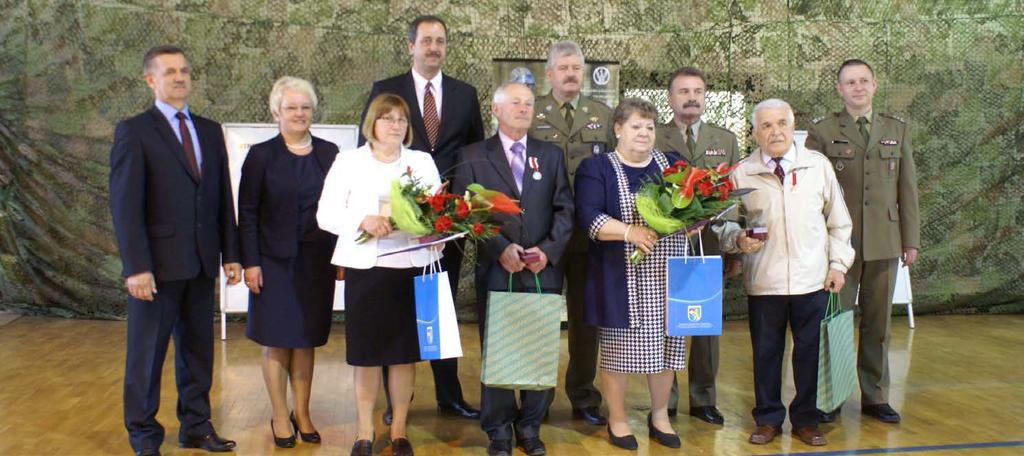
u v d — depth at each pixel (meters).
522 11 7.11
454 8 7.06
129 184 3.54
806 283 3.93
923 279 7.41
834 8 7.30
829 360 3.87
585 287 3.92
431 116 4.33
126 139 3.56
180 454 3.85
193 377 3.88
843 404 4.66
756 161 4.03
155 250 3.61
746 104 7.27
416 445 4.00
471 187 3.45
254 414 4.49
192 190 3.69
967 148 7.38
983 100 7.36
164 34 6.80
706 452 3.89
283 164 3.88
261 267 3.87
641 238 3.64
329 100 6.98
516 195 3.79
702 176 3.54
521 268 3.68
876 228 4.37
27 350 5.89
